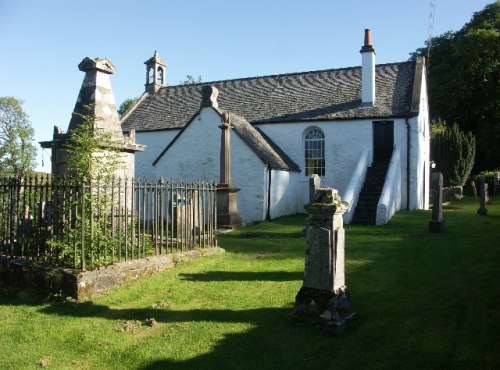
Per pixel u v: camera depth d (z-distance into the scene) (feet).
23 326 20.63
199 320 21.18
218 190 56.95
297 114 79.30
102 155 30.63
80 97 34.55
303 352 17.79
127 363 17.26
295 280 27.55
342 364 16.74
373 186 64.54
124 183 30.32
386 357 17.06
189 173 72.64
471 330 18.75
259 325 20.40
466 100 132.36
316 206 20.39
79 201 25.96
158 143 88.33
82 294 23.91
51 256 26.78
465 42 120.78
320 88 85.05
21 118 87.97
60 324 20.86
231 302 23.58
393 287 25.22
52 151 33.68
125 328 20.35
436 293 23.62
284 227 54.34
